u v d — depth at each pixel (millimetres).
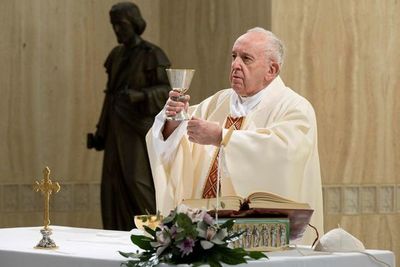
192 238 7930
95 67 20969
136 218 9945
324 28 18906
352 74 19219
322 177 19078
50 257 8734
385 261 9039
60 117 20656
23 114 20359
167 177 11445
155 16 21453
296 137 10883
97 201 20969
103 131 19031
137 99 18453
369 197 19547
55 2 20625
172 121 11242
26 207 20344
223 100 11867
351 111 19266
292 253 8820
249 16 19094
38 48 20469
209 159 11297
